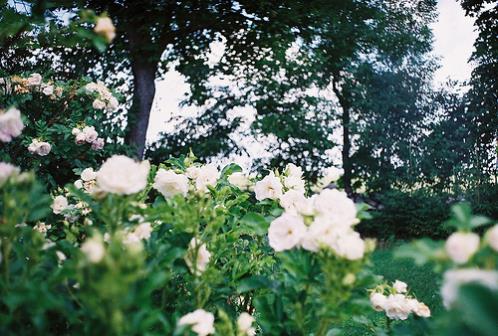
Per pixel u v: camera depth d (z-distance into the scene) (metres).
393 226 15.15
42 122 4.81
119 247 1.37
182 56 12.23
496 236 1.19
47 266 1.77
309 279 1.83
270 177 2.74
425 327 2.08
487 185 14.05
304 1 11.63
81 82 5.55
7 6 2.40
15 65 4.96
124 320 1.33
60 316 1.89
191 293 2.17
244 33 11.90
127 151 8.34
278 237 1.83
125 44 10.53
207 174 2.61
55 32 2.84
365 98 18.55
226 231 2.67
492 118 15.68
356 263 1.62
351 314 1.70
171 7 10.35
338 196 1.84
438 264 1.33
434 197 15.31
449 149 17.09
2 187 1.69
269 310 1.92
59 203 3.20
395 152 18.44
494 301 0.97
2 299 1.59
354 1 13.27
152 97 11.04
